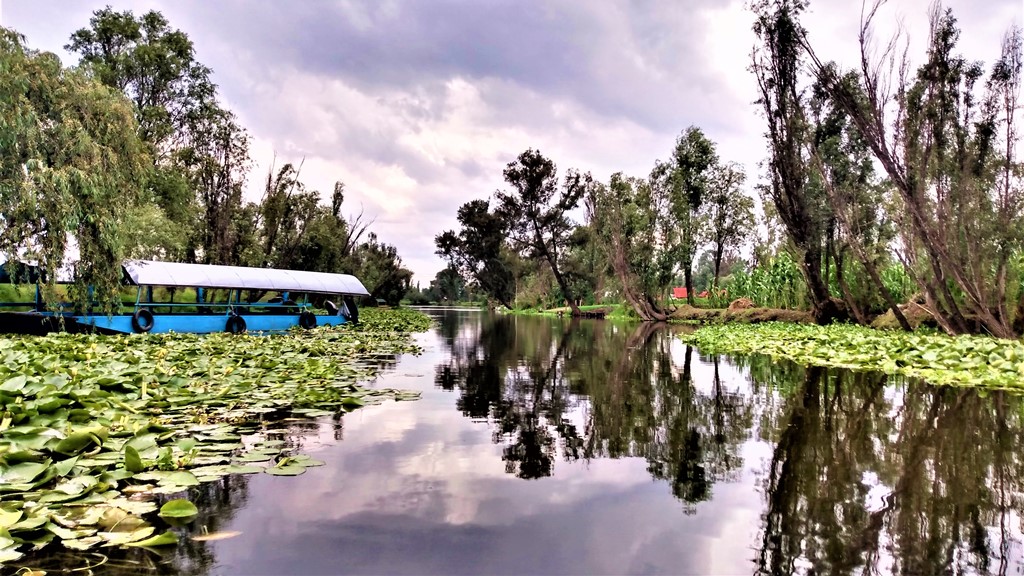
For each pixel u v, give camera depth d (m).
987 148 12.48
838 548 2.82
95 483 3.25
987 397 7.02
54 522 2.85
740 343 14.12
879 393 7.30
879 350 11.05
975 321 13.84
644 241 30.34
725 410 6.21
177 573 2.45
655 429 5.33
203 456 4.07
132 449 3.54
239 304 17.05
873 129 13.54
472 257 55.44
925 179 12.83
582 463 4.22
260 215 31.72
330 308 20.77
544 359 11.39
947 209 12.77
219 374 7.62
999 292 12.29
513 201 42.22
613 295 39.59
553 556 2.69
